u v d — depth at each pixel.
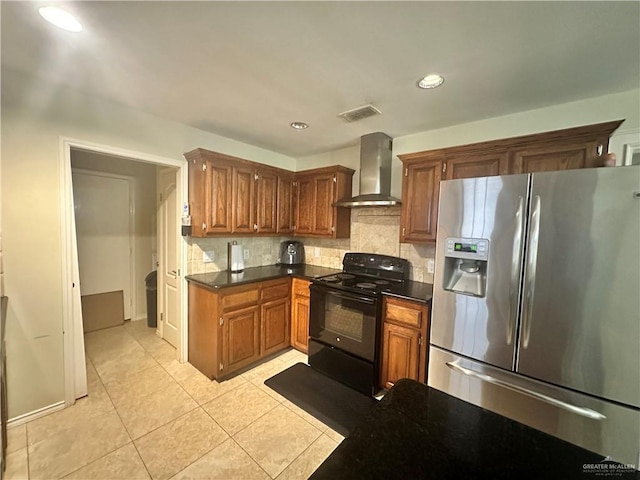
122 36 1.40
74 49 1.51
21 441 1.75
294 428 1.94
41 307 1.96
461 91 1.88
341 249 3.38
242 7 1.19
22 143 1.84
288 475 1.57
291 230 3.49
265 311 2.82
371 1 1.14
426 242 2.37
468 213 1.77
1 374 1.62
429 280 2.69
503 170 2.01
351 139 2.98
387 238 2.98
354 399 2.28
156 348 3.05
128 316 3.82
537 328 1.55
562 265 1.47
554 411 1.51
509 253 1.62
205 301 2.55
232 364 2.54
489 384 1.70
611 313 1.36
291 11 1.21
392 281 2.74
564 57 1.48
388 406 0.96
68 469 1.57
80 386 2.17
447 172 2.25
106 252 3.58
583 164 1.76
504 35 1.33
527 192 1.55
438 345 1.92
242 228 2.90
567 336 1.47
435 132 2.62
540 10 1.16
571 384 1.46
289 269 3.35
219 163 2.67
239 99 2.08
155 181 3.96
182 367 2.70
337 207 3.13
